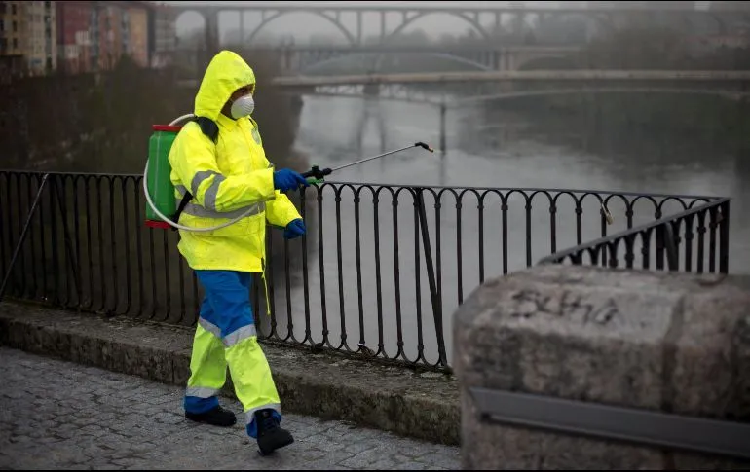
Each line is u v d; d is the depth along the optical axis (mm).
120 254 37531
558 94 168750
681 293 3064
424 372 5730
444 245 52781
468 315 3264
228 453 4969
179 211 5082
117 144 86188
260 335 6484
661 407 2986
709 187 87375
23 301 7766
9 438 5199
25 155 74375
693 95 162750
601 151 112125
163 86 106000
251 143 5117
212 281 5027
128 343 6445
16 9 92250
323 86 145250
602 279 3273
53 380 6344
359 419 5453
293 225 5402
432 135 129875
